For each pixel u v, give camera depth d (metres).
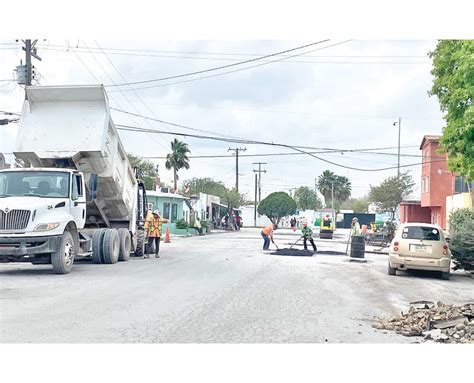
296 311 10.66
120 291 12.54
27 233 14.84
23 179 16.20
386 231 41.75
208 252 26.44
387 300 12.56
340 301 12.15
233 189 93.81
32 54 28.08
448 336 8.69
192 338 8.16
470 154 14.71
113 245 19.22
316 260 23.64
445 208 47.22
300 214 103.38
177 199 54.38
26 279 14.42
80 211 16.98
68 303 10.79
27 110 18.25
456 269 19.72
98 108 18.27
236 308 10.74
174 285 13.83
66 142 17.97
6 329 8.43
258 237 47.28
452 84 16.30
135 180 22.23
